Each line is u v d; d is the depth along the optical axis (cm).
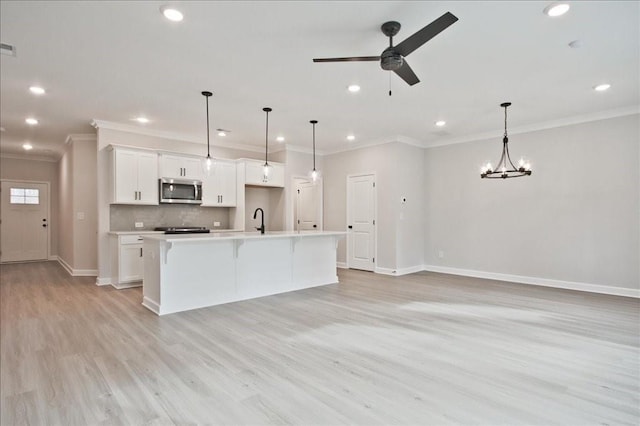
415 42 236
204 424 182
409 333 320
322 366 251
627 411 193
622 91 412
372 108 475
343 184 735
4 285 543
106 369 245
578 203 511
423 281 578
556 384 224
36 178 853
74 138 621
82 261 631
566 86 396
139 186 551
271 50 309
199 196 613
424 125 562
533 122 545
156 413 191
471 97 432
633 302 434
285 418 187
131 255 525
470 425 181
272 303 432
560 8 246
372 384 224
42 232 859
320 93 416
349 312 391
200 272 415
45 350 279
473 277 615
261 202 755
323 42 296
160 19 258
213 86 393
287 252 505
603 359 262
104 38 285
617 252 478
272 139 665
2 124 554
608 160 486
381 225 662
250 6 242
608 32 280
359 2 238
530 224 557
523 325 343
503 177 495
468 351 278
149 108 472
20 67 340
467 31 277
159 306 383
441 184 671
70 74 358
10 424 181
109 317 371
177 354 272
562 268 525
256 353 274
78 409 195
